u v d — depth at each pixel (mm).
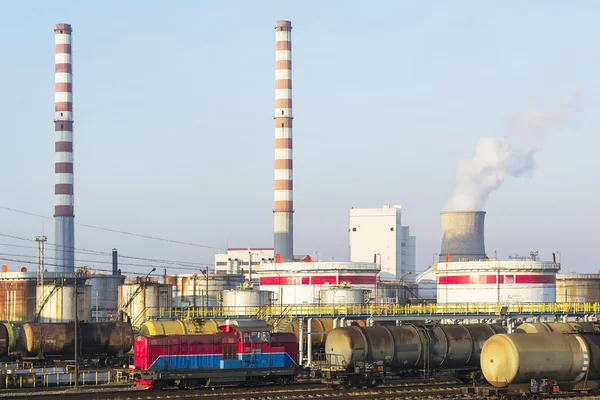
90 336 81562
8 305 131500
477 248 151750
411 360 65312
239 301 105562
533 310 102562
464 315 98500
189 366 63562
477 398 56719
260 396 57188
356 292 108125
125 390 63594
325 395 57938
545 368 55656
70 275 134000
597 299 152500
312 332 80625
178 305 142625
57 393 60500
